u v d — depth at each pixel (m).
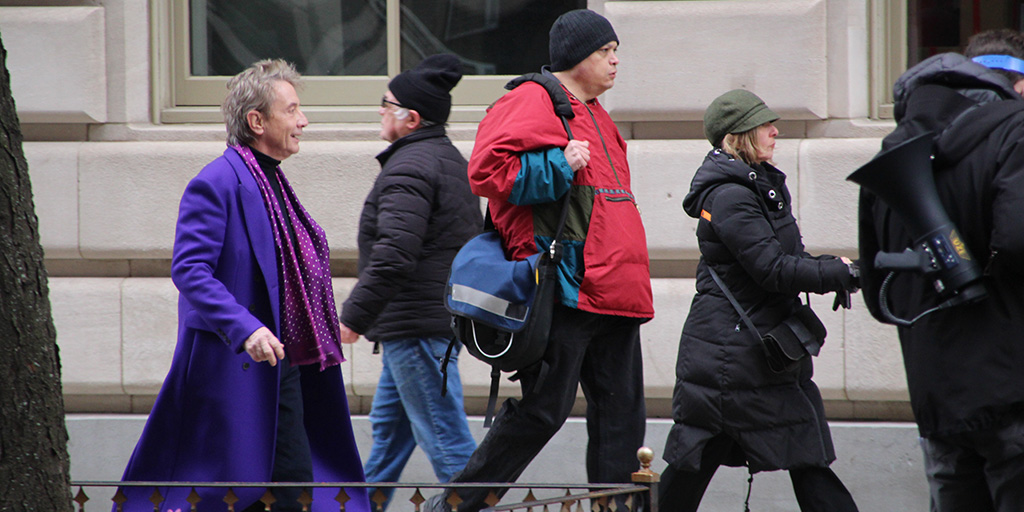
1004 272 10.77
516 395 20.61
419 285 16.28
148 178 21.31
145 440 13.15
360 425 20.36
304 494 10.82
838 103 20.42
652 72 20.55
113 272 21.81
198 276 12.67
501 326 13.88
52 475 9.98
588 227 14.31
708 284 14.90
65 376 21.28
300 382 14.38
